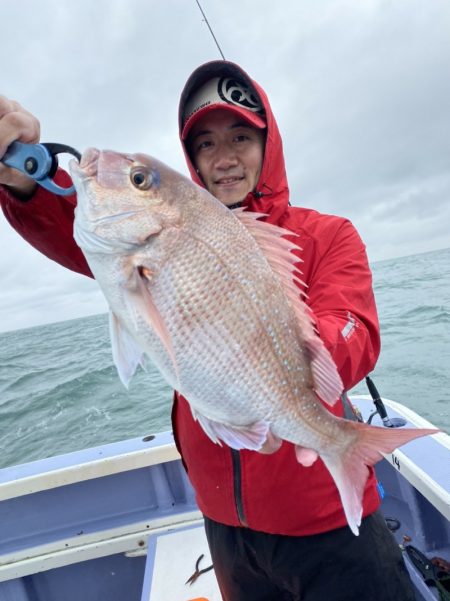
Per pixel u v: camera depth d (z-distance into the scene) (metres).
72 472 2.99
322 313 1.63
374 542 1.87
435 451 2.64
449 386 7.68
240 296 1.37
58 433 9.57
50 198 1.82
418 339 12.09
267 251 1.47
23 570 2.80
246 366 1.37
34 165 1.42
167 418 9.10
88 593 2.94
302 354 1.45
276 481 1.75
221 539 2.02
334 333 1.46
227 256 1.37
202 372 1.34
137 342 1.36
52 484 2.96
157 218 1.34
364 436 1.50
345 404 2.02
